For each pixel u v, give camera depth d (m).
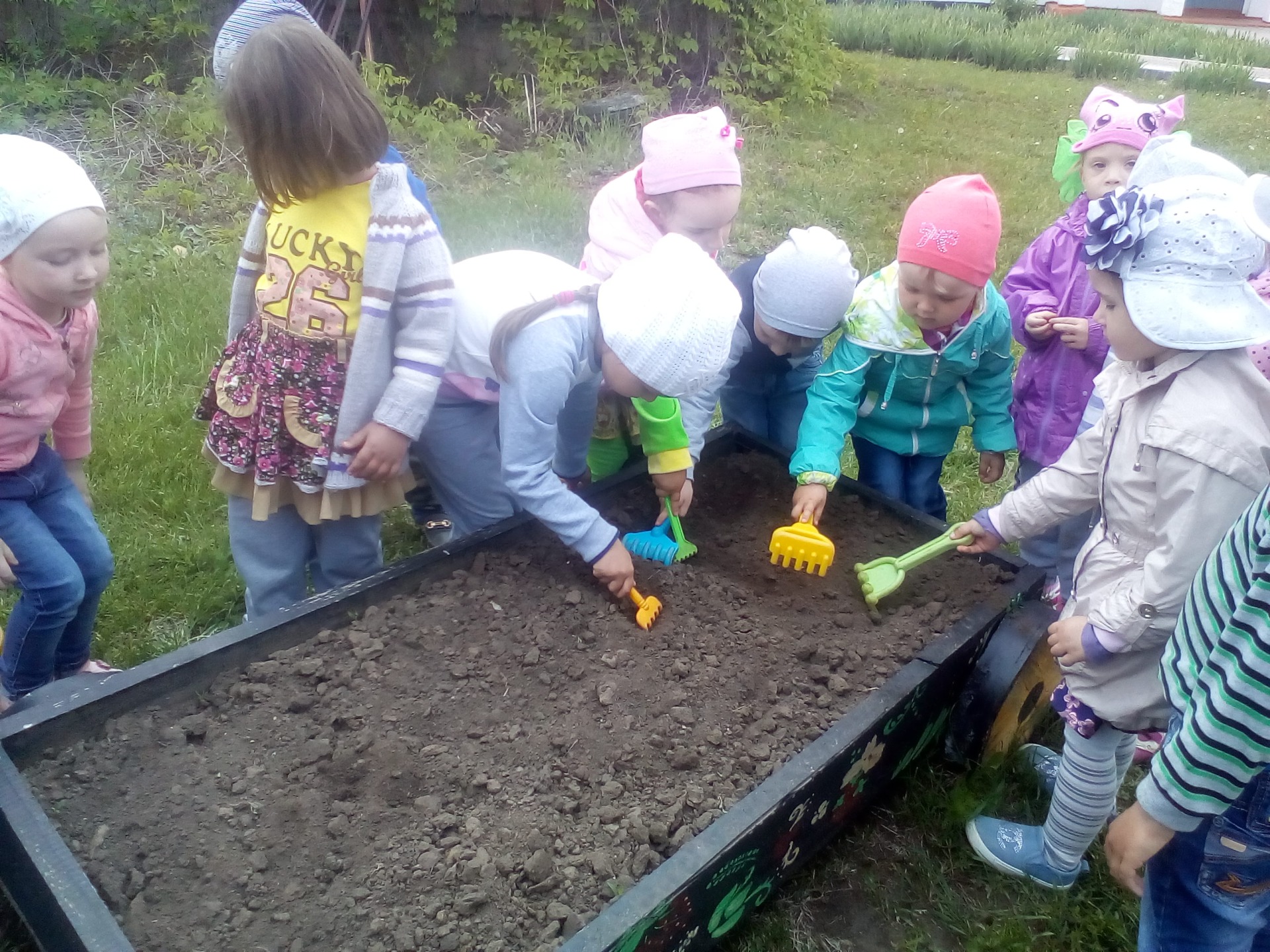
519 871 1.73
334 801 1.85
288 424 2.21
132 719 1.95
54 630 2.23
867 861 2.22
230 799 1.83
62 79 6.18
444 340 2.24
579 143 6.94
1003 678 2.30
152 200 5.33
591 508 2.28
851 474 3.65
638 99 7.27
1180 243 1.63
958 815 2.27
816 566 2.52
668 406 2.41
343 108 2.00
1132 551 1.81
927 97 10.47
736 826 1.72
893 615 2.44
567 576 2.44
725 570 2.58
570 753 1.98
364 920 1.64
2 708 2.28
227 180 5.62
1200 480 1.62
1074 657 1.85
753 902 1.92
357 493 2.32
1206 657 1.48
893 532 2.76
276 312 2.20
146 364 3.85
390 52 7.06
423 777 1.90
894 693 2.06
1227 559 1.46
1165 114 2.72
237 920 1.62
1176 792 1.40
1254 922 1.58
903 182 7.11
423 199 2.41
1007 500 2.28
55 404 2.18
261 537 2.41
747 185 6.62
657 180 2.65
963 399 2.89
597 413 2.85
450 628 2.25
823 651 2.28
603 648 2.25
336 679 2.08
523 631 2.25
